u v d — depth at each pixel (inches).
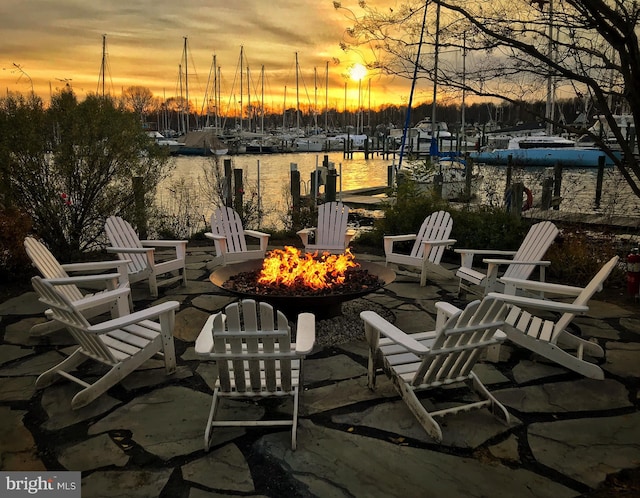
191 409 125.1
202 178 677.3
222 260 240.5
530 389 135.9
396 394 132.3
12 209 248.1
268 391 114.4
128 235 227.8
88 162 277.7
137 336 142.3
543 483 97.5
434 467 102.1
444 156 888.3
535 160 954.1
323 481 97.6
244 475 99.5
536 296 184.9
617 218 394.3
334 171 462.3
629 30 126.3
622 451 108.0
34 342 168.1
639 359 154.7
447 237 240.4
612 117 144.4
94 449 108.1
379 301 211.3
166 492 94.5
